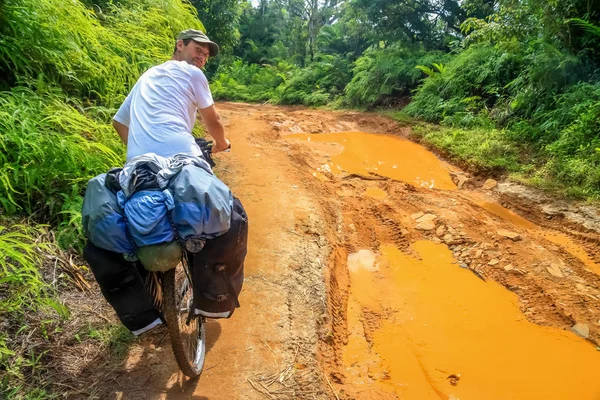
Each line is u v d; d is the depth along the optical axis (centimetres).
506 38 982
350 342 388
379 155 943
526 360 369
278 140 1011
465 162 833
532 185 695
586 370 358
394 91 1508
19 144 372
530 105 898
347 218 622
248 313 361
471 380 346
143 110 274
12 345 278
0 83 461
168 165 243
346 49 2453
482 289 468
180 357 260
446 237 570
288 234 499
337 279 469
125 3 802
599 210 604
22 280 290
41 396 254
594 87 799
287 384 298
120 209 229
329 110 1566
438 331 404
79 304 327
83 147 425
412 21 1617
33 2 487
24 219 365
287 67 2316
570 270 493
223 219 229
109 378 279
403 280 487
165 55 725
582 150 707
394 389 334
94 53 579
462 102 1103
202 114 304
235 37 2169
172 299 242
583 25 857
